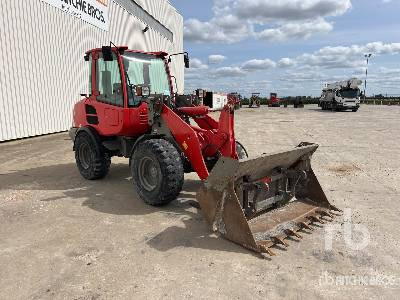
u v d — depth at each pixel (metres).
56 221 4.39
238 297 2.79
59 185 6.05
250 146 10.66
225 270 3.20
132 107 5.41
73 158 8.55
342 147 10.40
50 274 3.14
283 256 3.47
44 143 10.98
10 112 11.26
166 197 4.63
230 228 3.75
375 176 6.76
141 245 3.71
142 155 4.76
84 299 2.77
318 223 4.30
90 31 15.81
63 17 13.75
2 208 4.89
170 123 4.83
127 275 3.12
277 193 4.51
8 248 3.65
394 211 4.76
